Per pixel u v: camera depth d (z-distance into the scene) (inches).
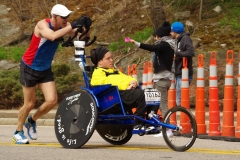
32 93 572.7
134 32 1353.3
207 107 1016.2
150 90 520.7
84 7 1501.0
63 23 550.9
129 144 595.8
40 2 1562.5
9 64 1328.7
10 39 1466.5
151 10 1243.2
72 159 451.5
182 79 741.9
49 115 986.7
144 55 1252.5
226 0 1362.0
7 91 1106.1
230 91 682.8
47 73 568.4
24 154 486.0
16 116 1018.7
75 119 533.0
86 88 540.4
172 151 515.5
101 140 658.2
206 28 1282.0
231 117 682.2
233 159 458.6
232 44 1198.9
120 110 538.6
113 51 1305.4
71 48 1348.4
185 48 746.8
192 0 1380.4
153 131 522.6
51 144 584.7
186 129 530.3
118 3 1476.4
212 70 705.6
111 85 520.4
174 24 753.6
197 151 521.7
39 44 552.1
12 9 1560.0
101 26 1417.3
